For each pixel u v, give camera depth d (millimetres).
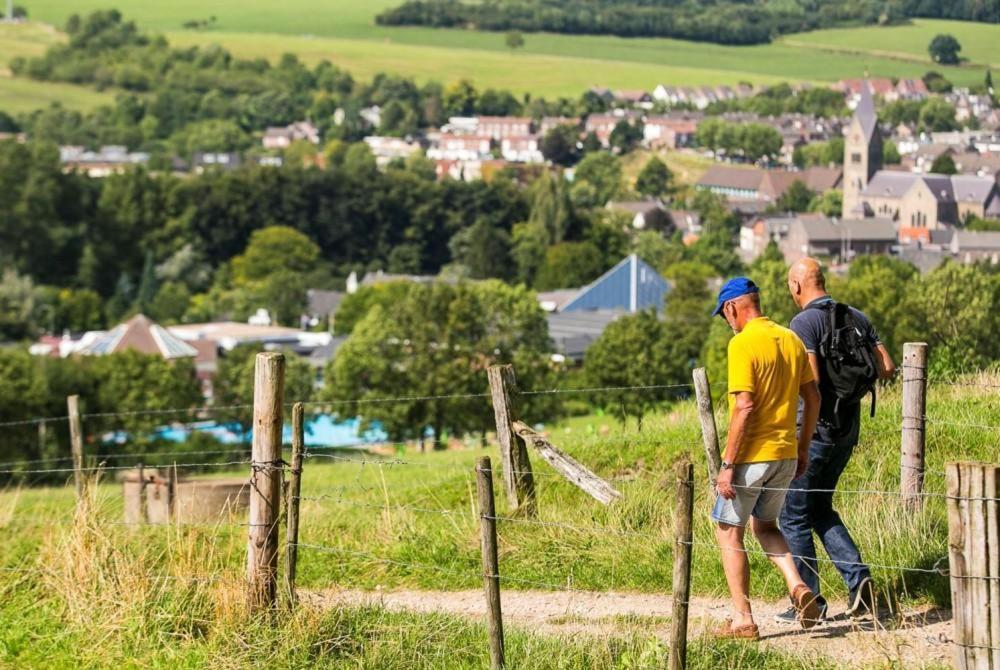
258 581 20062
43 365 128750
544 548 23562
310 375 139625
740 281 18797
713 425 24703
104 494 30500
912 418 22875
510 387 26359
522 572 22875
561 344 193250
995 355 72062
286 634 19359
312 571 24141
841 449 19375
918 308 79062
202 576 21297
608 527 23906
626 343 124000
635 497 25219
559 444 30656
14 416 122250
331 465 59594
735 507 18547
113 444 111812
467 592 22594
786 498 19594
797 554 19453
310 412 118625
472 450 61531
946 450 26594
